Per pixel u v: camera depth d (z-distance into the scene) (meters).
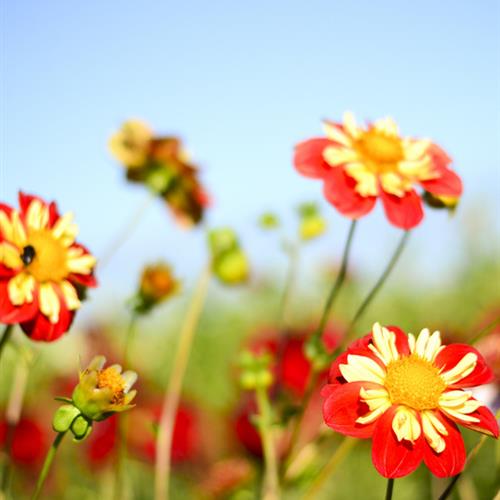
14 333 0.80
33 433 1.08
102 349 1.24
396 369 0.66
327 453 1.13
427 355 0.68
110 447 1.08
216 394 1.38
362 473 1.14
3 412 1.09
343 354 0.68
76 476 1.10
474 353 0.68
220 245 0.93
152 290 0.91
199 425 1.15
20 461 1.07
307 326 1.23
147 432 1.08
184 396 1.19
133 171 1.00
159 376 1.40
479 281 1.71
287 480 0.90
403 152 0.80
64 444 1.11
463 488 0.97
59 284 0.72
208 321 1.58
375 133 0.81
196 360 1.46
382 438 0.65
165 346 1.49
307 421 1.05
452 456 0.65
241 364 0.87
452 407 0.65
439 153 0.82
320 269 1.60
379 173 0.79
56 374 1.17
